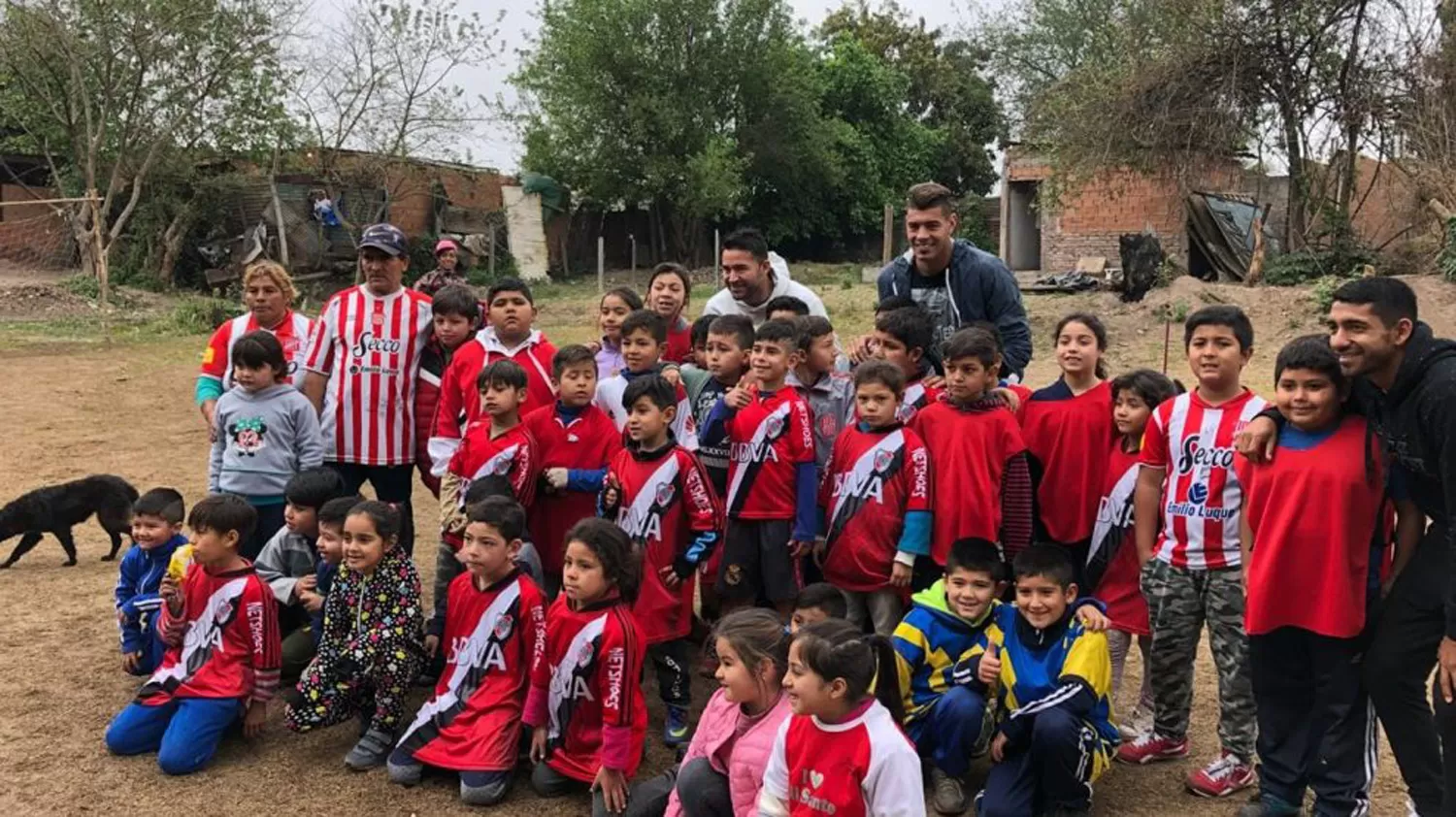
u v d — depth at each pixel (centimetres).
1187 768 404
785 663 326
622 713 365
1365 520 325
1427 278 1569
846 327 1770
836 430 467
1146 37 1817
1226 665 377
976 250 475
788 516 440
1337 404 328
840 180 3356
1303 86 1741
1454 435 292
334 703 405
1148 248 1756
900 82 3719
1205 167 1852
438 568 469
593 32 3041
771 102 3209
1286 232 1922
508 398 444
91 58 2280
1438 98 1669
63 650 522
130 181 2500
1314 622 330
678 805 342
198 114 2456
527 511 473
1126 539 416
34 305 2161
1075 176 1906
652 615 413
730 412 455
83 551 707
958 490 412
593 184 3162
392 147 2628
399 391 522
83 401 1234
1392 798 383
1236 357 376
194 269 2648
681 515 429
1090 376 431
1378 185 2012
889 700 331
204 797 382
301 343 541
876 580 426
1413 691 321
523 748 411
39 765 403
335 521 423
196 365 1505
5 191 2736
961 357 409
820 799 296
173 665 427
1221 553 375
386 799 382
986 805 354
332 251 2589
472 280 2883
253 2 2416
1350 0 1675
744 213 3425
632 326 473
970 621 378
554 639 381
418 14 2569
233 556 422
